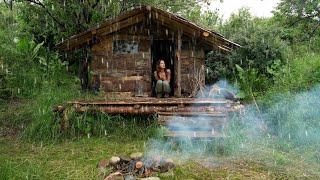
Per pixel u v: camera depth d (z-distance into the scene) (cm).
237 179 671
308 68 1302
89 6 1542
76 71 1587
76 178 665
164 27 1214
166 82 1178
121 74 1207
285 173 711
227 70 1769
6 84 1275
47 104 1034
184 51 1238
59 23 1572
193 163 741
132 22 1188
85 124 921
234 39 1798
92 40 1199
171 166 695
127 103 959
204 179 667
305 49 2120
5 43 1514
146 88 1212
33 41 1547
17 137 906
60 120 914
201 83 1239
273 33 1869
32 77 1315
